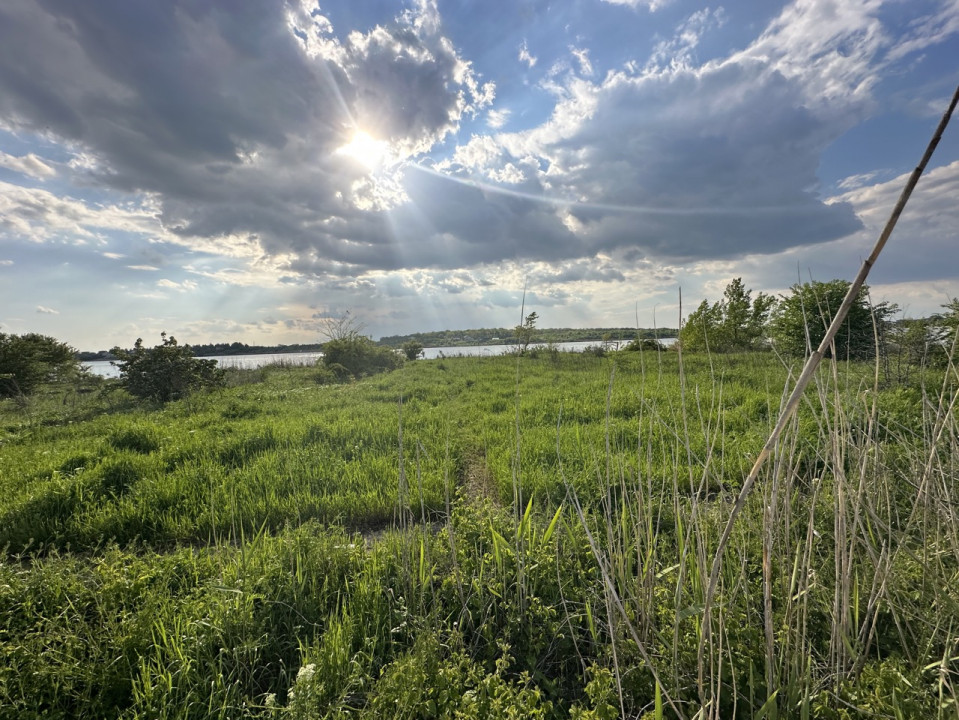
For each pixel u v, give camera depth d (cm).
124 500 461
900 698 180
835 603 207
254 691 236
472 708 195
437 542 336
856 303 877
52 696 217
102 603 266
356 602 277
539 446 570
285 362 2491
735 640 212
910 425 478
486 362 2133
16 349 1691
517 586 277
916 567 240
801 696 188
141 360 1296
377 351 2111
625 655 224
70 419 1110
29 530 406
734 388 879
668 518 371
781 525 261
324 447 635
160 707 213
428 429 723
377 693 217
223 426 809
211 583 277
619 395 891
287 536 339
